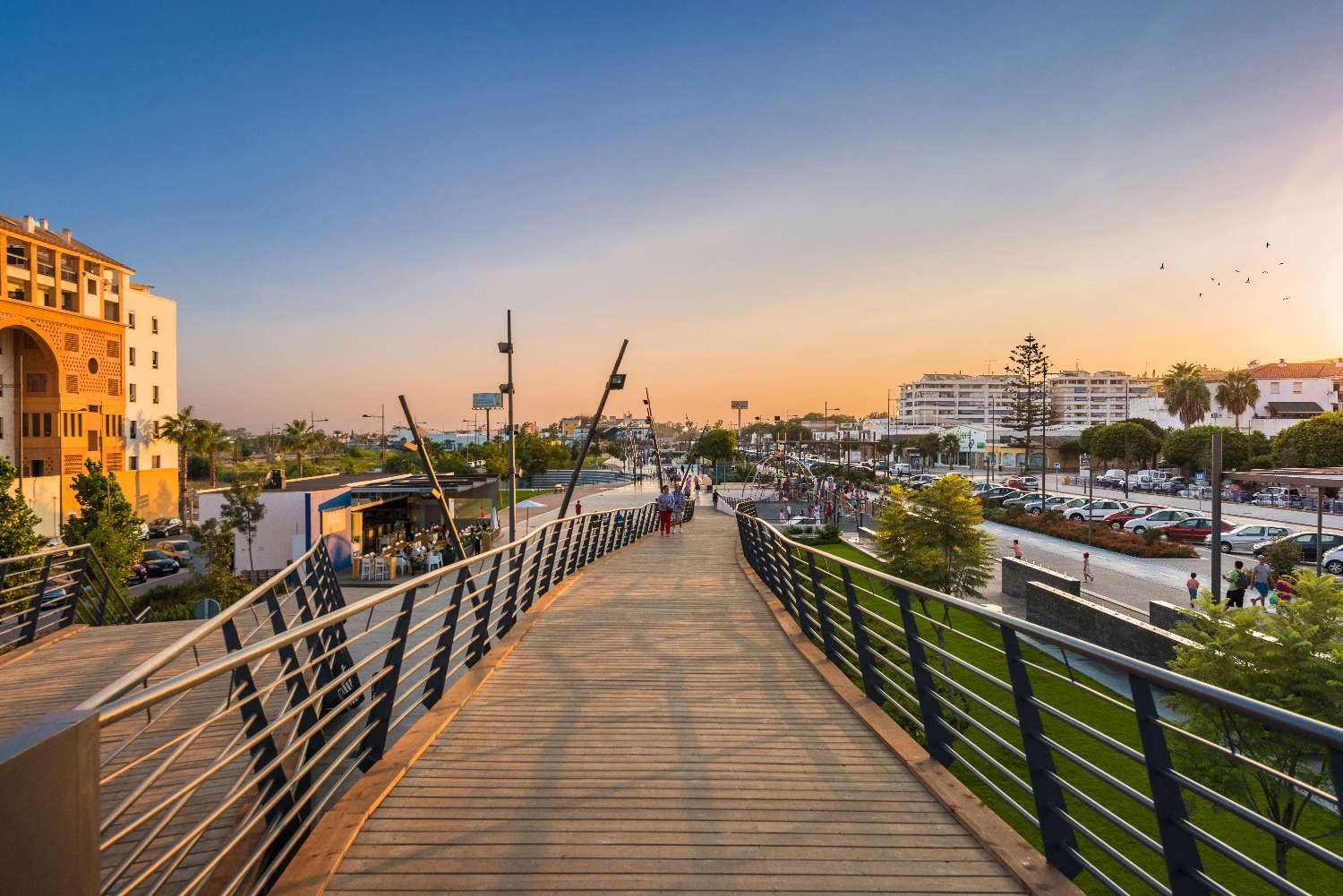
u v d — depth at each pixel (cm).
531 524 4106
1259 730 804
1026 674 368
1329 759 198
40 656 862
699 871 362
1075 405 15425
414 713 844
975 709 1318
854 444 12594
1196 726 862
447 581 2256
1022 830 952
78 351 4472
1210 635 903
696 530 2944
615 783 466
